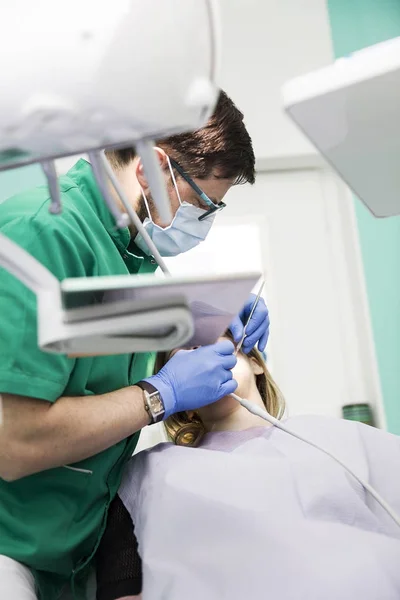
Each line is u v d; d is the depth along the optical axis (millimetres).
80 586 1288
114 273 1253
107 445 1093
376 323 2135
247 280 690
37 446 1021
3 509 1146
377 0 2398
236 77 2301
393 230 2211
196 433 1508
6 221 1113
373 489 1112
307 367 2148
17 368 1009
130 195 1233
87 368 1157
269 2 2373
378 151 791
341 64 688
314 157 2250
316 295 2217
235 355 1376
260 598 951
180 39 593
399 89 684
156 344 671
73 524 1192
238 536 1037
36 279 620
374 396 2094
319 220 2293
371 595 917
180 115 623
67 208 1189
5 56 556
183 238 1301
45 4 566
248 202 2295
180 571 1027
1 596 1025
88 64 559
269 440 1292
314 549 981
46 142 612
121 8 566
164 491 1153
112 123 601
